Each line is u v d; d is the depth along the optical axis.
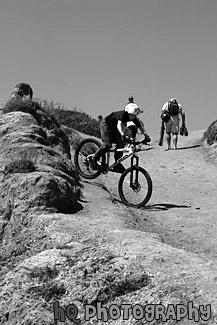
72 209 10.20
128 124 12.21
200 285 6.97
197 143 21.23
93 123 24.33
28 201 9.80
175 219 11.42
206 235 10.43
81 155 14.24
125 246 8.26
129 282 7.38
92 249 8.34
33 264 8.39
